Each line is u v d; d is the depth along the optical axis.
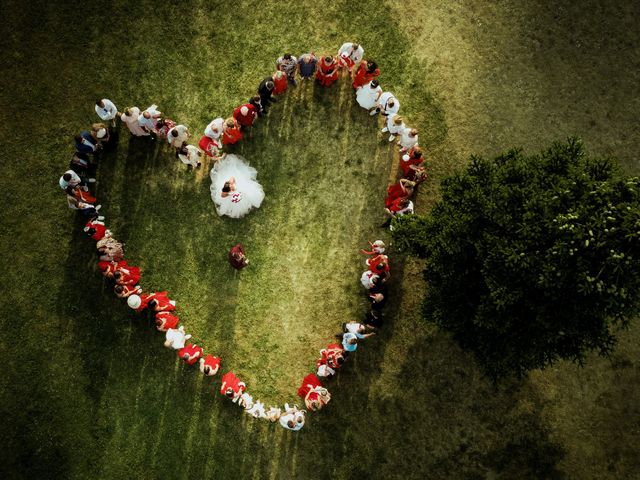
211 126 12.09
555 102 13.22
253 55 13.28
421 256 10.93
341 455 12.95
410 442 12.95
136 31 13.25
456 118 13.23
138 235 13.08
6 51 13.17
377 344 13.03
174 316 12.88
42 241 13.06
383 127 13.19
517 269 8.65
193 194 13.12
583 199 8.59
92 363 12.96
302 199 13.13
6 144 13.12
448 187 10.81
